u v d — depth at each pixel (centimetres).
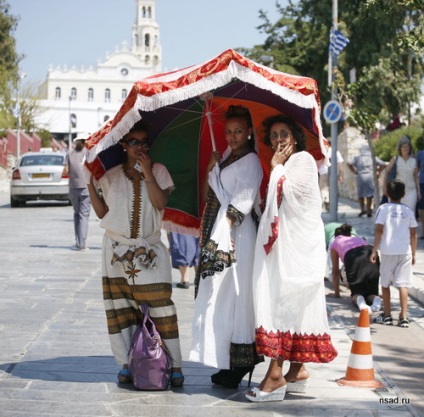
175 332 598
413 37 1030
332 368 666
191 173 643
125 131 554
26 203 2789
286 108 600
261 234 557
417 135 2612
